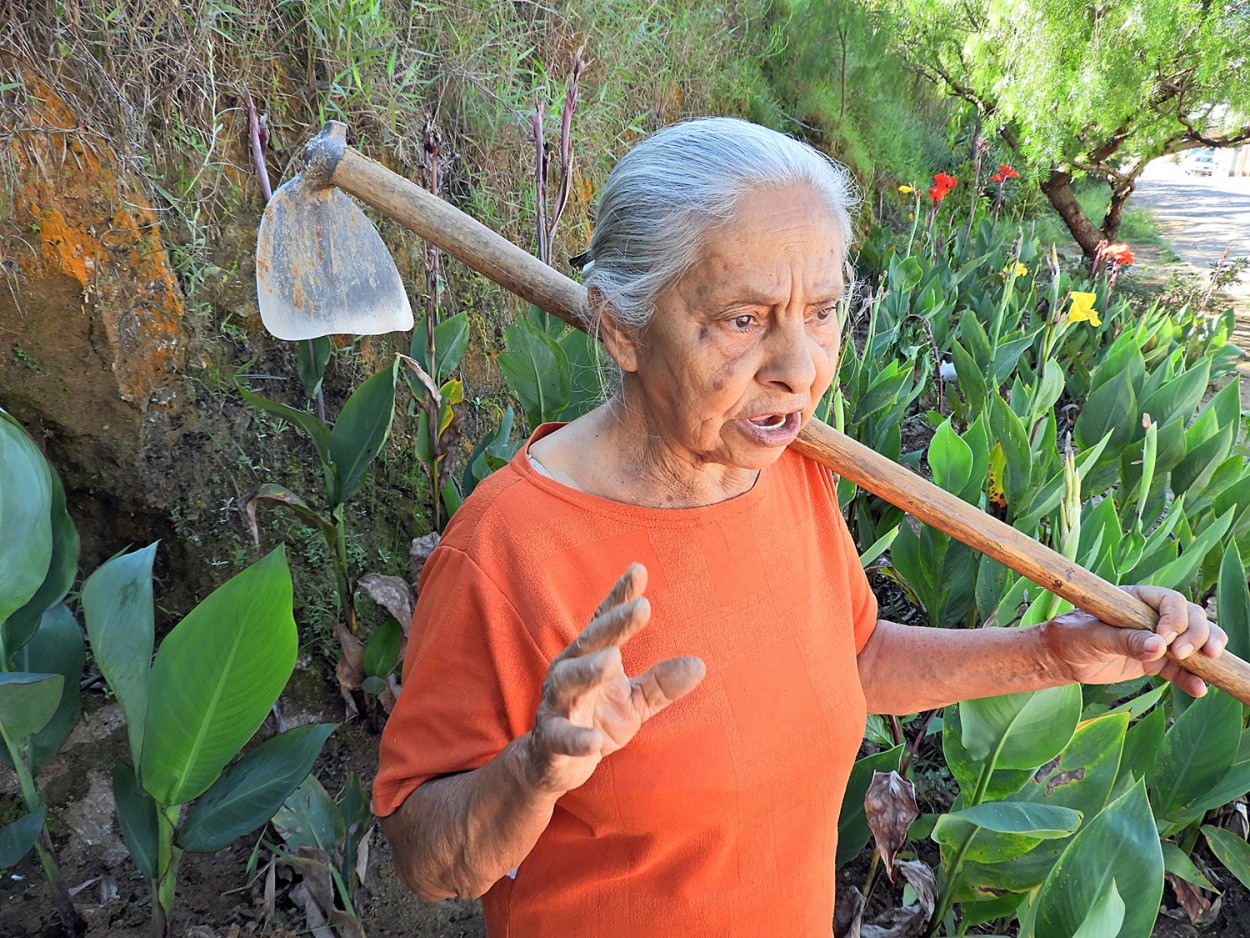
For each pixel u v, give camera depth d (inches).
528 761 27.1
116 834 79.4
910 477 43.9
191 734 56.1
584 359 91.7
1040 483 100.6
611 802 34.8
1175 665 44.4
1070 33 295.6
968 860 66.6
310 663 96.2
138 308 91.5
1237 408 121.0
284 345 104.0
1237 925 84.4
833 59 269.9
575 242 150.7
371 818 73.2
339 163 42.6
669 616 36.0
